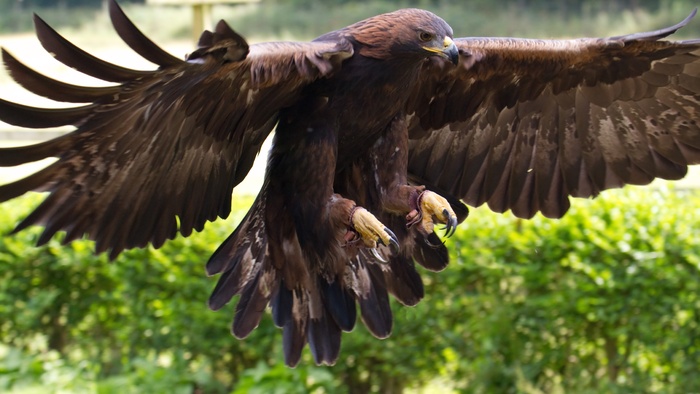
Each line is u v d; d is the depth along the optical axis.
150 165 7.77
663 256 14.05
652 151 10.32
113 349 16.05
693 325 14.13
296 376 14.55
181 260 15.21
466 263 14.49
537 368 14.49
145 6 46.53
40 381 15.45
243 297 8.89
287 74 7.88
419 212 8.41
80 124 7.03
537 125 10.23
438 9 51.72
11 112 6.52
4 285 15.94
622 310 14.25
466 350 14.73
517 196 10.44
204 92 7.64
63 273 15.94
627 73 9.91
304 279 8.90
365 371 15.24
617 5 51.69
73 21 46.50
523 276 14.44
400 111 8.80
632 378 14.52
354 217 8.09
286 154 8.46
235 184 8.64
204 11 18.59
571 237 14.40
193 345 15.23
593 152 10.38
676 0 51.19
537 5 51.94
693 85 9.91
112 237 7.92
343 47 8.07
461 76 9.59
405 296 9.31
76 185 7.50
